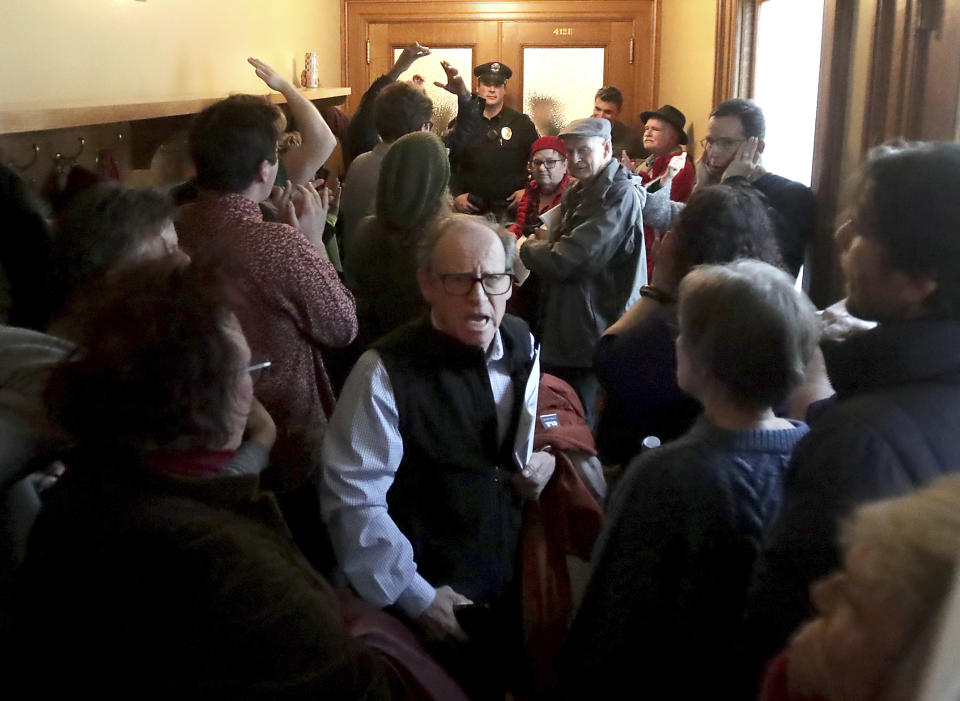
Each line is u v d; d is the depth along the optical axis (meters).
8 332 1.13
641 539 1.16
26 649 0.85
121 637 0.81
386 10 5.71
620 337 1.65
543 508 1.56
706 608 1.12
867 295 1.04
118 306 0.88
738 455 1.13
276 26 4.29
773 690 0.77
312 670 0.85
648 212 3.12
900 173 1.00
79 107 1.89
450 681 1.29
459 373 1.43
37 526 0.87
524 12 5.64
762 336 1.10
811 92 3.12
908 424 0.94
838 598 0.68
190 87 3.20
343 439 1.39
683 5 4.91
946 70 2.03
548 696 1.44
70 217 1.34
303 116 2.59
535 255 2.53
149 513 0.84
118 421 0.85
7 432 0.98
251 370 1.00
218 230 1.64
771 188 2.61
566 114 5.75
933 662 0.58
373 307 2.05
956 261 0.97
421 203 1.99
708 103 4.32
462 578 1.43
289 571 0.88
